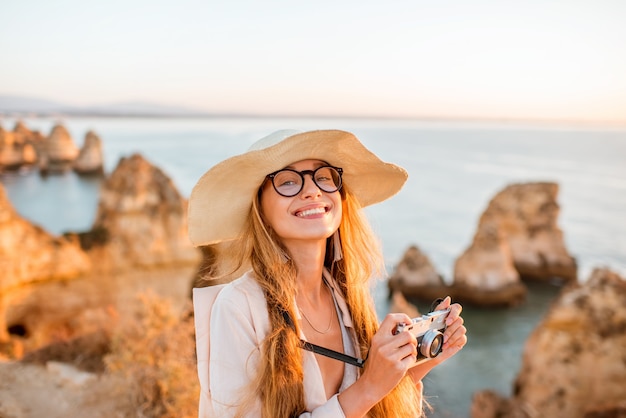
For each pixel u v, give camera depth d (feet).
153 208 84.28
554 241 152.56
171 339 19.53
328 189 6.80
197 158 542.57
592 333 55.21
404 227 243.19
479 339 108.78
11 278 72.08
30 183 375.45
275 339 6.12
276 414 5.92
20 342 39.75
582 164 591.37
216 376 6.07
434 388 70.69
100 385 18.71
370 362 5.96
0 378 20.26
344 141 6.74
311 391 6.33
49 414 17.65
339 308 7.53
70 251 78.02
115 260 81.41
